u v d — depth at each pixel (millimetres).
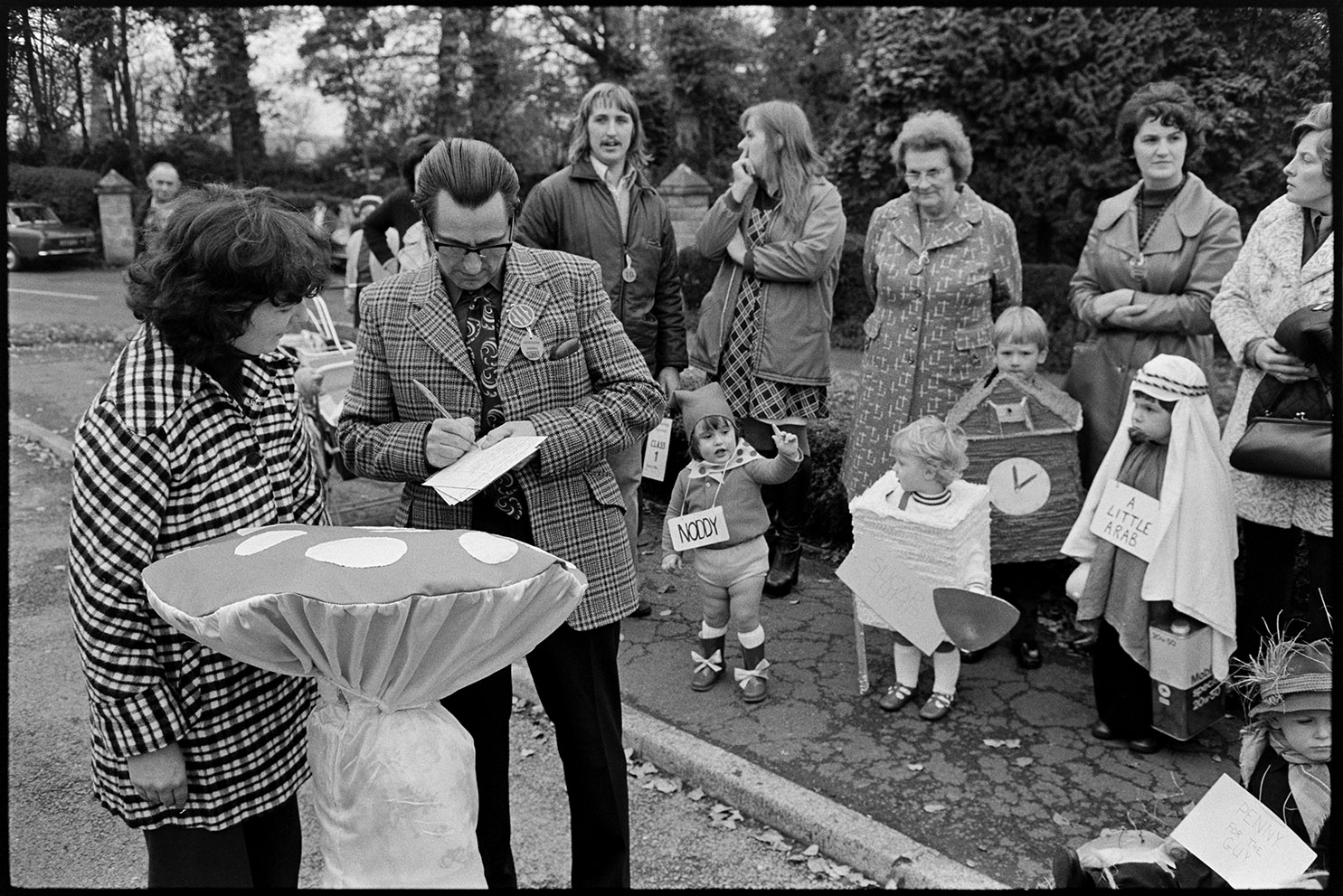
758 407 4453
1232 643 3164
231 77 19000
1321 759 2023
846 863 2953
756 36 20375
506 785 2504
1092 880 2123
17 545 5809
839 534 5410
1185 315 3664
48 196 18141
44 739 3740
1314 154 3016
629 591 2518
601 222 4371
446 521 2471
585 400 2463
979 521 3496
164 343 1837
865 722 3662
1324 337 2930
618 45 19969
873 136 13109
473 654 1689
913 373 4012
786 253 4238
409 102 20672
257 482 1916
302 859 3000
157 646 1820
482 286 2381
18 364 11164
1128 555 3219
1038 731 3553
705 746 3449
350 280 6586
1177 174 3703
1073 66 11320
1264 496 3342
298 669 1671
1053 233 11969
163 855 1906
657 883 2869
